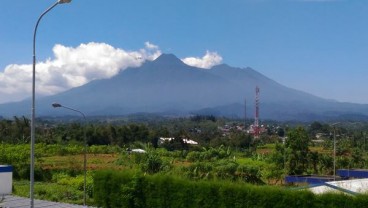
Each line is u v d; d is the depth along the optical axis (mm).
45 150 89000
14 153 67875
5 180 38688
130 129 121375
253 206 24719
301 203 23438
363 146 94125
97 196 31141
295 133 63250
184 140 125188
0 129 111750
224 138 130375
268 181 58531
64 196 39938
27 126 117875
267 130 194000
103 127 122125
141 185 29094
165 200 27953
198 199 26578
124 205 29500
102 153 97125
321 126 175125
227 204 25562
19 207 31844
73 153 92938
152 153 67000
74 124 133125
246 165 57781
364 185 28391
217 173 55312
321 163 62969
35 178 59844
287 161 62156
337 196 22656
